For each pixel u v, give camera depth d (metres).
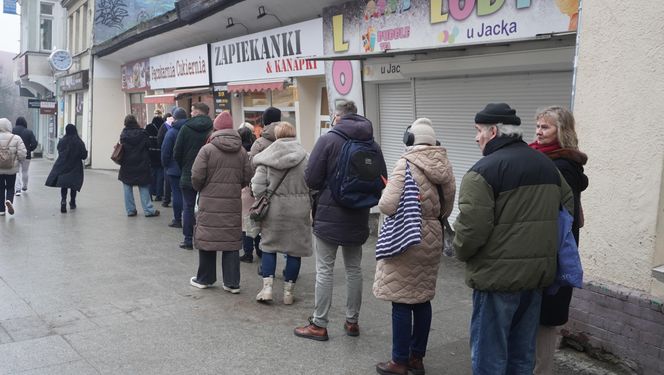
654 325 4.21
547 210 3.47
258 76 12.23
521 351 3.73
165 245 8.77
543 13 6.05
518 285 3.46
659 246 4.26
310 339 5.12
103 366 4.57
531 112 6.80
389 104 9.24
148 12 22.41
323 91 10.98
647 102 4.21
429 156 4.27
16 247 8.59
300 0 10.06
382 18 8.48
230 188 6.28
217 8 11.57
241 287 6.66
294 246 5.93
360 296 5.18
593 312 4.58
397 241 4.14
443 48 6.46
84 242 8.95
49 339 5.09
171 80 17.22
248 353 4.84
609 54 4.42
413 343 4.46
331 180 4.87
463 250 3.50
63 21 32.09
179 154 8.28
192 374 4.46
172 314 5.75
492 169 3.46
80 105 26.44
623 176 4.38
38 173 21.20
